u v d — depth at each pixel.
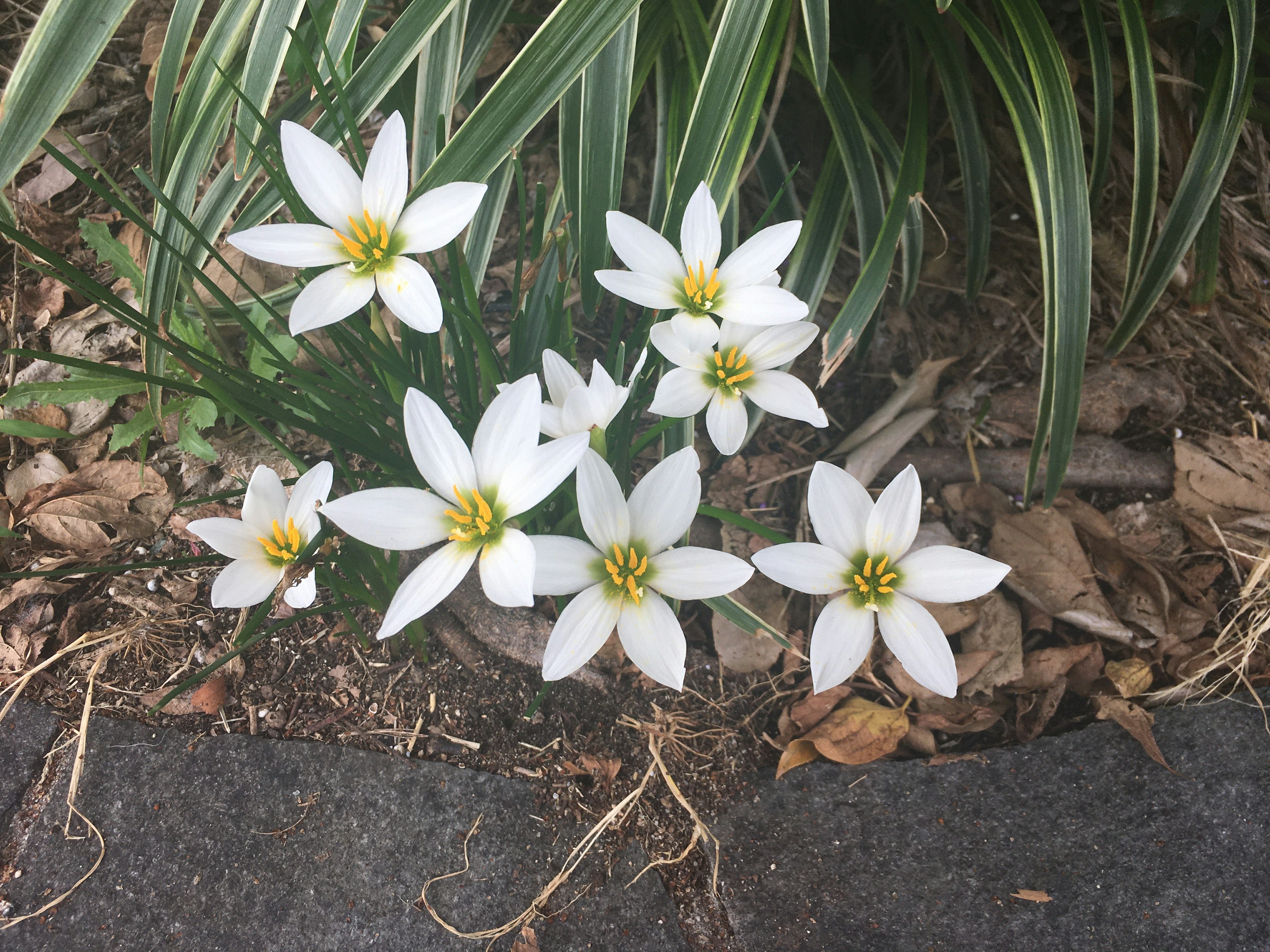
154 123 0.31
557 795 0.33
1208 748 0.34
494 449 0.22
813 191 0.47
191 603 0.36
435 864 0.31
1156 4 0.40
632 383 0.28
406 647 0.35
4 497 0.37
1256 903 0.31
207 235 0.32
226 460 0.38
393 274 0.24
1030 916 0.31
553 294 0.38
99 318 0.41
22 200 0.44
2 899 0.30
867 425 0.42
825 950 0.30
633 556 0.23
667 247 0.26
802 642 0.36
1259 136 0.47
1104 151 0.39
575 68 0.31
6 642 0.35
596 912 0.31
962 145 0.40
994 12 0.44
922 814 0.33
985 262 0.42
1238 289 0.46
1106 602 0.37
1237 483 0.41
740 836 0.32
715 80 0.32
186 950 0.29
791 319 0.25
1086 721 0.36
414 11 0.31
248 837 0.31
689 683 0.36
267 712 0.34
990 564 0.24
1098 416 0.43
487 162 0.31
